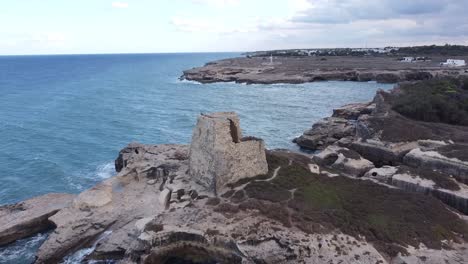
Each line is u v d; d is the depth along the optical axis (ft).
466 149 195.72
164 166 173.27
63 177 199.00
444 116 276.21
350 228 118.83
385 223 122.52
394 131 227.40
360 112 324.80
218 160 140.46
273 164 163.43
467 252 112.88
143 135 289.12
